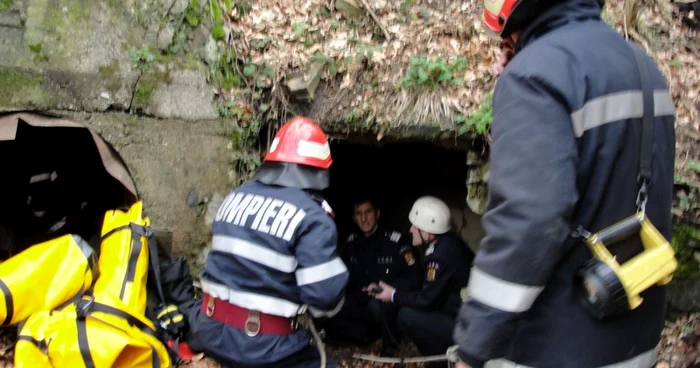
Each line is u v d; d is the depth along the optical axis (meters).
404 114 3.61
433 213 3.70
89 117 2.95
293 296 2.50
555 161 1.30
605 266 1.38
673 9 4.19
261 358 2.47
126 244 2.83
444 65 3.63
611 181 1.40
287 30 3.79
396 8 3.97
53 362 2.37
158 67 3.17
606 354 1.42
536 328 1.45
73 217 3.46
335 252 2.49
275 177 2.57
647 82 1.46
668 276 1.44
